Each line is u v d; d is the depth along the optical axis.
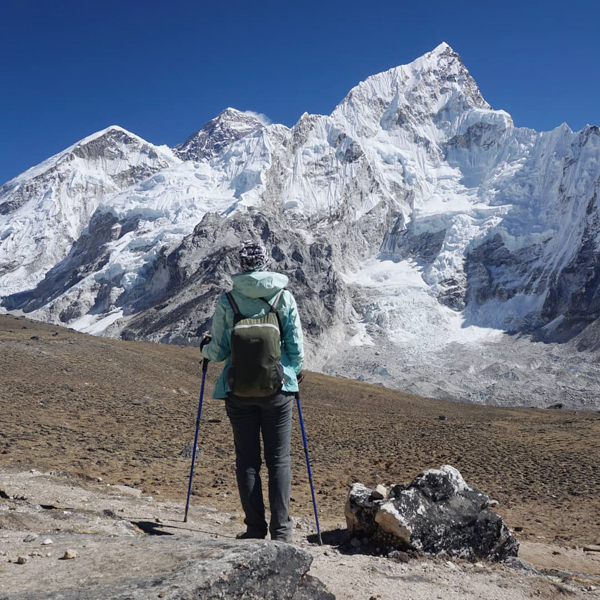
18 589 4.44
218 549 5.12
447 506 8.91
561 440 31.14
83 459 16.72
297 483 17.31
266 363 6.89
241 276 7.18
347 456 23.81
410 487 9.06
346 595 6.37
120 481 14.60
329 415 44.97
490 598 7.06
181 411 33.50
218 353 7.34
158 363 61.03
